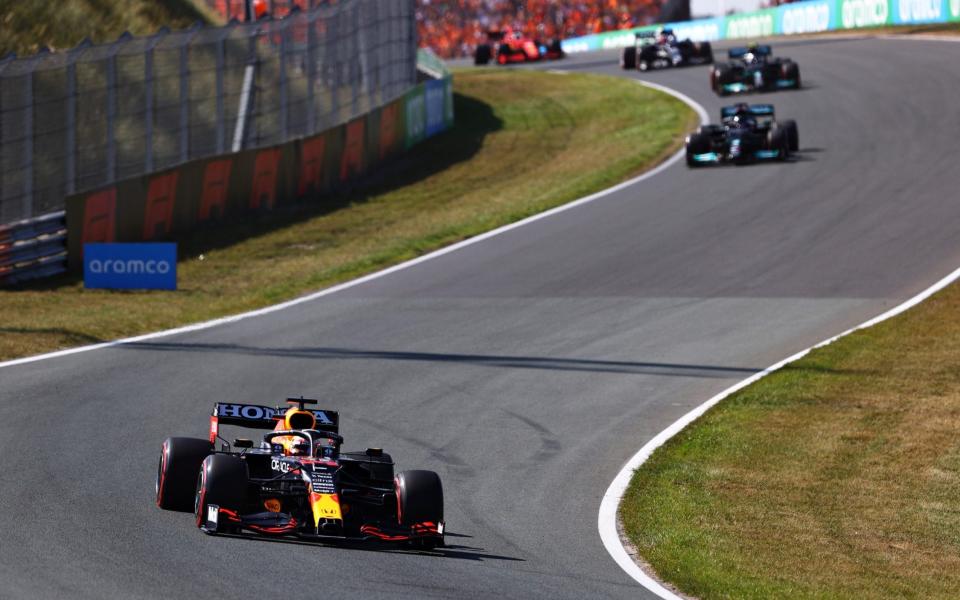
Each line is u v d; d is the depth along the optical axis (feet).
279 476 120.06
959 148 417.90
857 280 283.59
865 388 206.08
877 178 386.93
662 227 349.00
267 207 408.67
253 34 412.98
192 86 398.42
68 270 329.72
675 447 177.37
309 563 112.27
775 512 150.51
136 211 352.28
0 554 110.52
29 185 330.54
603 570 122.11
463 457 170.19
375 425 185.06
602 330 250.57
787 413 194.29
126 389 201.67
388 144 492.95
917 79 548.72
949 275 281.95
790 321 253.24
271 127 424.46
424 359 228.84
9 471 146.51
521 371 220.23
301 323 262.47
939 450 175.11
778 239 326.03
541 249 333.62
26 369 217.36
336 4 465.06
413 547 123.54
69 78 342.64
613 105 593.83
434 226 376.48
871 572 127.75
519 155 500.74
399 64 530.68
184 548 114.93
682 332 247.70
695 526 142.41
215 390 202.59
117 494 137.39
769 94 564.71
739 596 113.39
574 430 185.78
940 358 220.64
